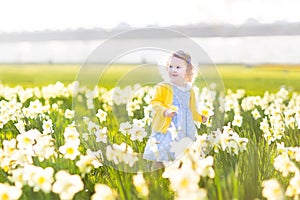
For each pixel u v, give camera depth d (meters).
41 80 11.05
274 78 10.75
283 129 4.34
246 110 5.92
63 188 2.50
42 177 2.68
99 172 3.52
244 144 3.57
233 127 4.85
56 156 3.42
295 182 2.65
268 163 3.40
